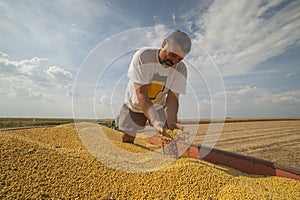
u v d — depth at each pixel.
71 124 4.87
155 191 1.49
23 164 1.45
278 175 1.90
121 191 1.45
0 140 1.69
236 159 2.21
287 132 7.32
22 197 1.15
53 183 1.35
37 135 3.28
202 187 1.56
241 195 1.43
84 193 1.33
